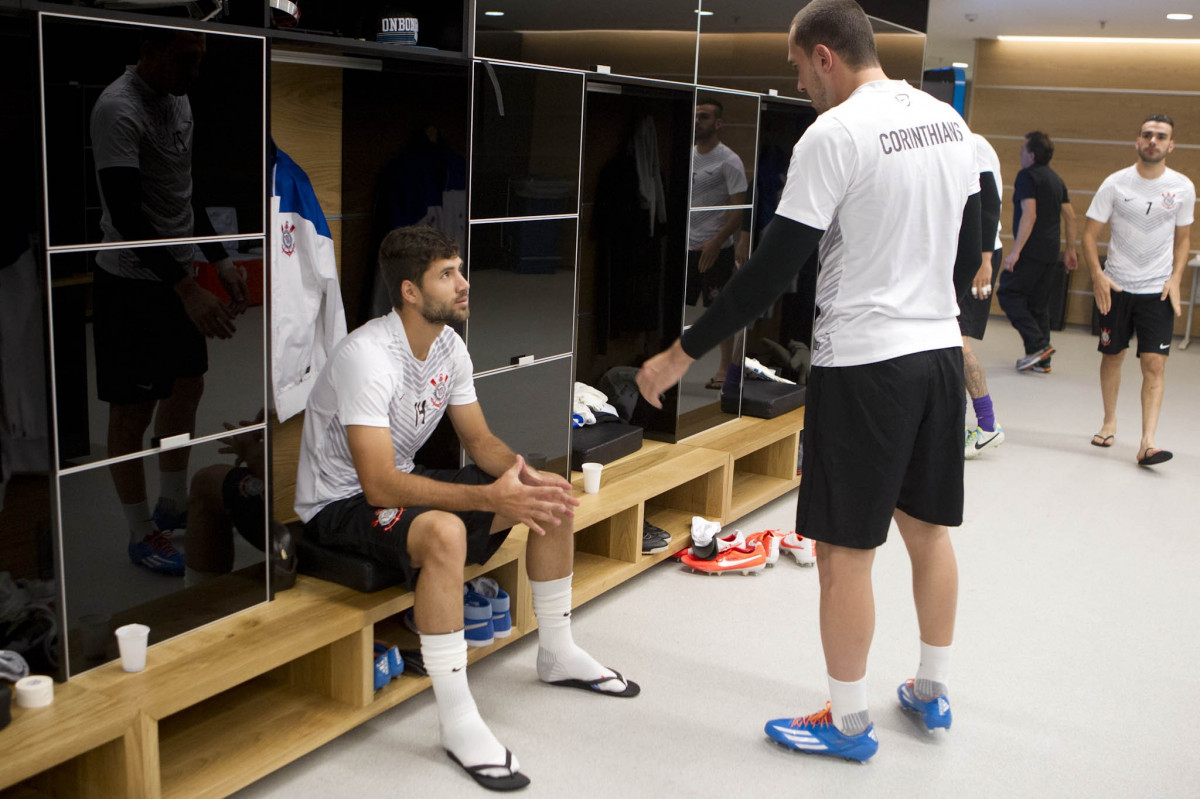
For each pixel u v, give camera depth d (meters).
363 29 2.91
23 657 2.00
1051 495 4.59
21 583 1.98
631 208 3.91
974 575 3.63
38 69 1.87
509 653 2.92
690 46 3.70
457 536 2.29
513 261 3.05
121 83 2.00
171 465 2.21
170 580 2.23
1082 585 3.57
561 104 3.13
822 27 2.27
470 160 2.82
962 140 2.29
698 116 3.81
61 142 1.92
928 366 2.26
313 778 2.28
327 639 2.31
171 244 2.14
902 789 2.32
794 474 4.41
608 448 3.62
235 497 2.35
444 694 2.33
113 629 2.14
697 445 3.95
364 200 3.06
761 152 4.70
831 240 2.26
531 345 3.18
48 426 1.97
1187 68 8.82
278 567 2.46
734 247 4.22
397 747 2.41
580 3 3.14
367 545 2.44
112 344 2.05
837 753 2.41
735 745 2.48
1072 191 9.39
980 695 2.77
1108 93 9.13
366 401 2.37
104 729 1.88
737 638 3.06
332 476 2.55
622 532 3.37
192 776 2.12
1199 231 8.97
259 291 2.35
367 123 2.98
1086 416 6.07
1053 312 9.20
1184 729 2.63
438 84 2.83
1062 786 2.36
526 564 2.69
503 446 2.67
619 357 4.05
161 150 2.09
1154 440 5.57
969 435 5.18
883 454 2.24
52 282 1.94
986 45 9.52
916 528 2.46
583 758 2.39
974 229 2.39
